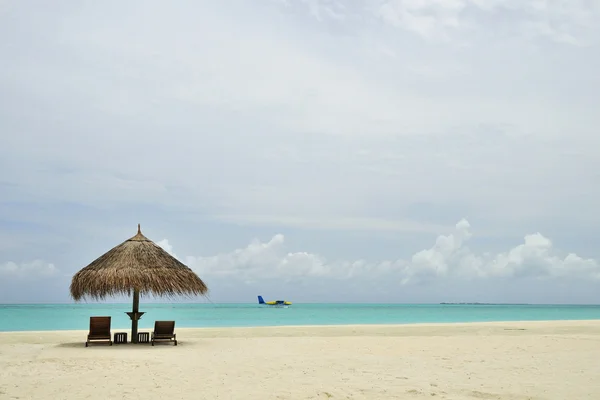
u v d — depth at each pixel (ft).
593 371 37.32
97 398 28.12
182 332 79.56
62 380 33.24
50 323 156.35
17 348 52.01
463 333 77.05
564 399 27.89
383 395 28.99
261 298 442.09
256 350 51.19
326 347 54.54
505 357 45.65
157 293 54.13
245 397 28.48
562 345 55.93
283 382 32.83
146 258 54.90
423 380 33.53
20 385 31.58
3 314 239.71
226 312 301.43
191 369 37.88
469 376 35.12
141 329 108.68
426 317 223.51
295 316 226.38
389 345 56.49
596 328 86.69
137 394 29.17
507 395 28.89
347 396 28.78
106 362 41.11
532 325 97.09
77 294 54.39
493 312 345.92
